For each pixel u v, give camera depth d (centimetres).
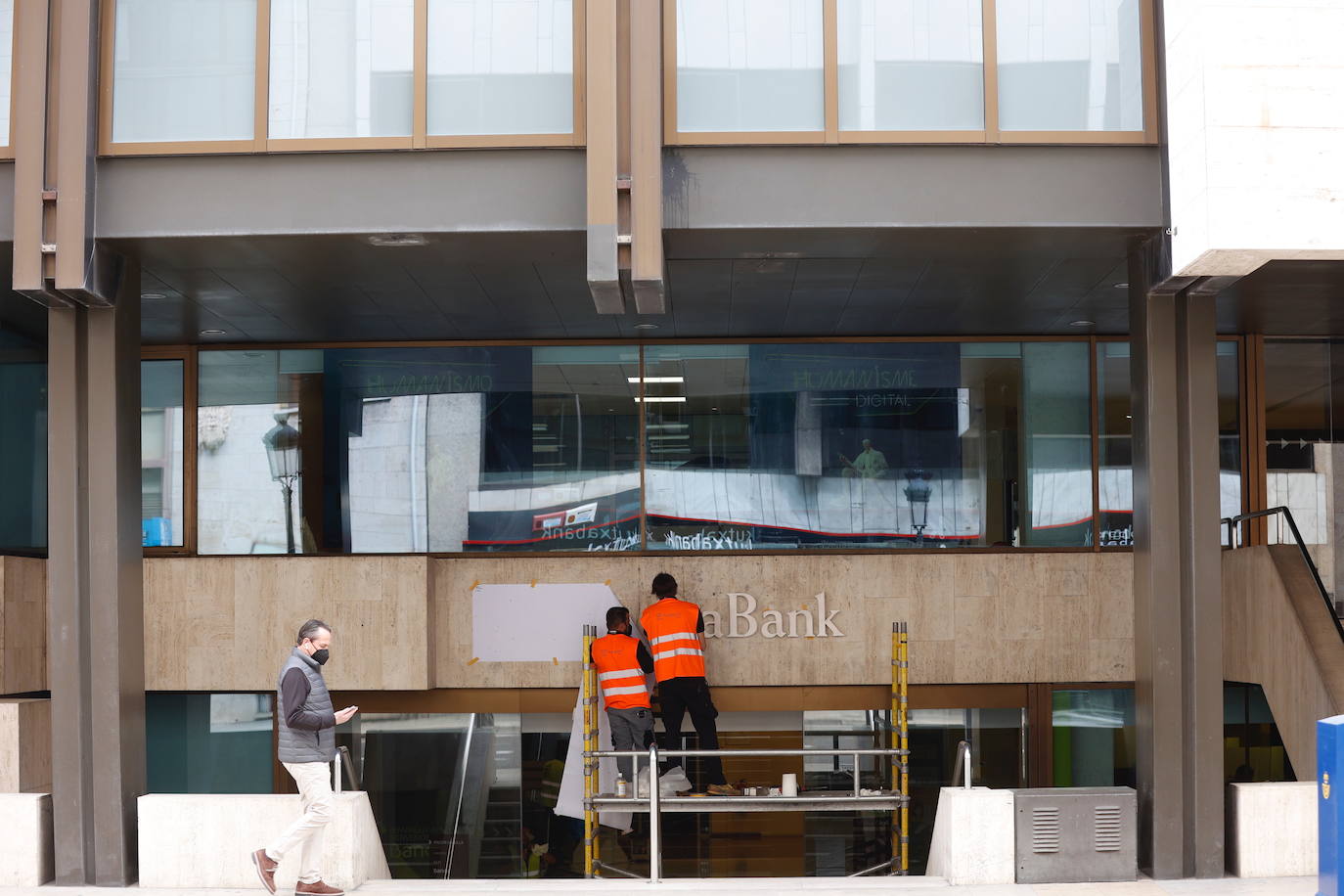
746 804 1433
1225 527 1738
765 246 1210
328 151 1144
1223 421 1748
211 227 1145
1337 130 1050
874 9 1162
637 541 1716
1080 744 1706
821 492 1719
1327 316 1603
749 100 1152
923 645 1695
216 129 1159
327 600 1689
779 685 1692
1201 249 1052
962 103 1155
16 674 1574
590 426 1731
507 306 1517
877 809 1555
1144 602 1193
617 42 1131
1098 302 1514
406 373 1741
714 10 1159
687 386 1734
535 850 1709
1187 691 1180
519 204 1144
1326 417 1769
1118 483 1719
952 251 1235
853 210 1140
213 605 1700
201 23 1167
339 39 1162
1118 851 1165
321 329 1653
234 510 1739
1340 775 959
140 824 1167
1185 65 1087
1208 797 1167
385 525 1728
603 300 1155
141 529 1231
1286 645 1438
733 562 1702
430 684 1686
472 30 1162
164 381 1755
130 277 1220
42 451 1738
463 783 1717
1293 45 1052
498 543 1720
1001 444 1725
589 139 1112
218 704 1730
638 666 1598
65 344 1192
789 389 1733
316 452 1739
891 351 1738
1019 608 1703
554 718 1722
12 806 1177
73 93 1131
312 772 1094
